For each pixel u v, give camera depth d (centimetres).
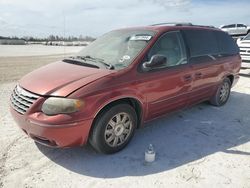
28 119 326
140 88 380
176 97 450
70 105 316
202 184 312
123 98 370
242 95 723
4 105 589
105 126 351
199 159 369
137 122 407
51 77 359
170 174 332
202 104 616
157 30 439
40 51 2938
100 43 472
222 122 508
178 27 475
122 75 363
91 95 328
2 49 3359
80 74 359
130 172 335
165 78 416
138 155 375
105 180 318
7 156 365
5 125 469
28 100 335
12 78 965
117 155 374
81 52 474
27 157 363
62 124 314
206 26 565
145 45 409
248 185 312
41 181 314
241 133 461
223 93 604
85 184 310
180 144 412
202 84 511
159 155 376
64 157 365
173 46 449
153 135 441
